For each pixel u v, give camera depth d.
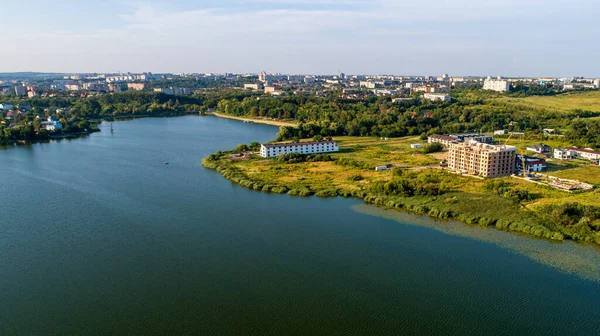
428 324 115.50
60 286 132.62
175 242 164.38
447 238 168.38
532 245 161.12
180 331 111.44
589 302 125.12
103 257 151.62
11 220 185.75
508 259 150.62
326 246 161.50
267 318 117.12
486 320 117.25
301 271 142.50
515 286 133.50
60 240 165.50
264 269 143.75
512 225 175.62
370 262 148.88
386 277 138.88
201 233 173.25
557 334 111.75
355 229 178.00
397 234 172.62
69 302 124.19
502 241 164.88
